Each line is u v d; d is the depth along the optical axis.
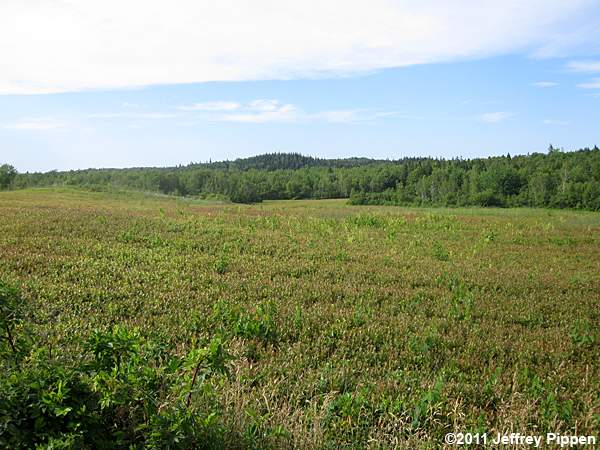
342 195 125.19
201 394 4.62
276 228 24.72
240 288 11.26
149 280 11.34
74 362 5.02
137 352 4.71
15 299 4.71
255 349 7.38
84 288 9.98
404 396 5.69
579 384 6.67
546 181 84.38
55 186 66.25
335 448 4.59
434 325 9.02
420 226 28.95
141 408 4.27
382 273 14.19
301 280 12.70
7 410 3.61
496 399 6.04
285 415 4.97
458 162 122.50
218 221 26.23
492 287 13.38
